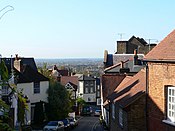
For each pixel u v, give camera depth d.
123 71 45.91
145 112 16.66
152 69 15.55
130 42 73.88
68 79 94.69
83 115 73.44
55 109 45.91
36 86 44.97
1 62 5.13
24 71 45.06
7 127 5.32
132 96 17.95
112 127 26.03
